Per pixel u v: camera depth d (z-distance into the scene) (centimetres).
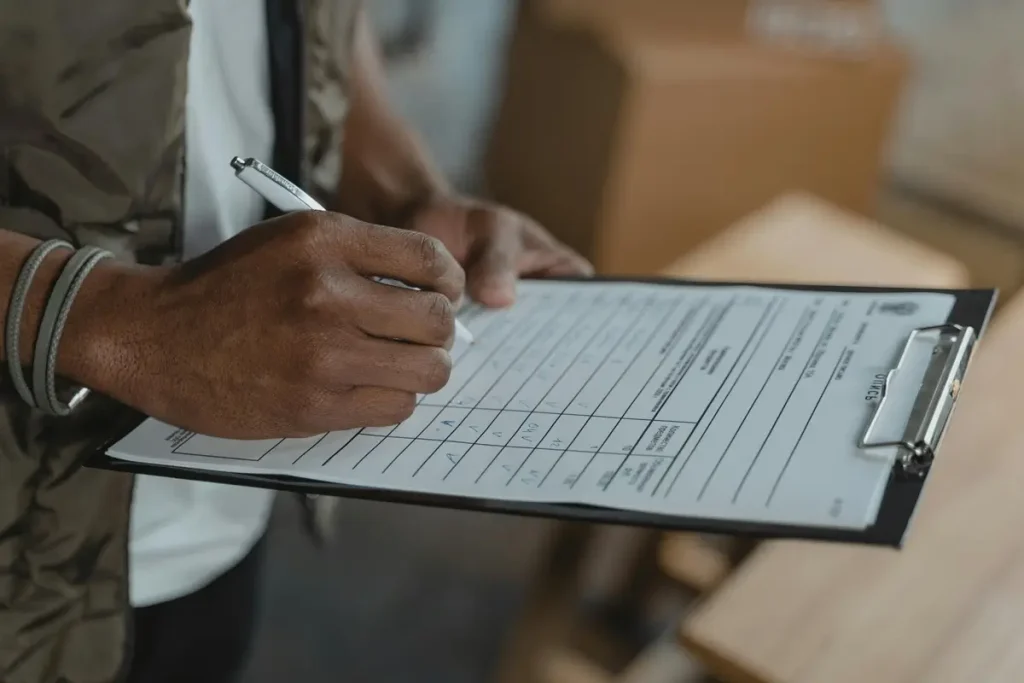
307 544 146
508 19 199
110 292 46
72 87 50
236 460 47
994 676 58
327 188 72
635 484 42
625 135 157
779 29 168
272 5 62
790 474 41
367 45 82
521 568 147
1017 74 205
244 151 65
